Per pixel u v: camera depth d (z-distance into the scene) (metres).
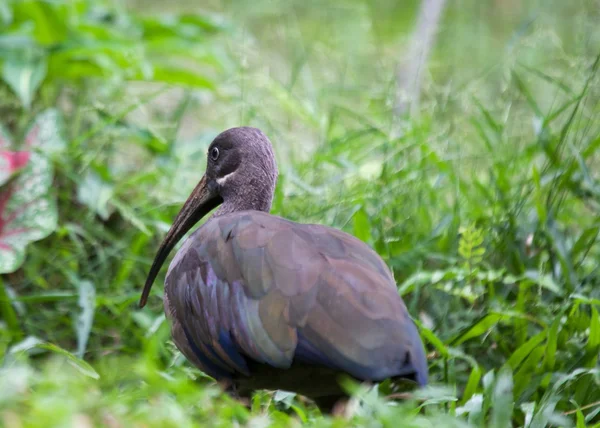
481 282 10.41
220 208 9.91
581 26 12.73
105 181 12.01
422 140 11.74
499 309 10.07
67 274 11.37
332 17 19.66
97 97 14.19
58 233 11.80
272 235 8.15
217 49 15.59
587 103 12.72
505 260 10.73
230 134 9.96
